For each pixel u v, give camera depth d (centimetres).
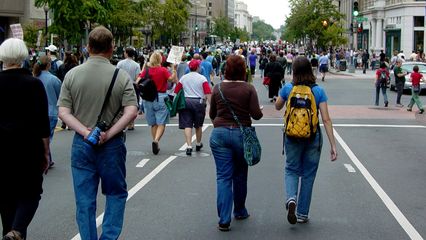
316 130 773
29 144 615
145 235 754
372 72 5853
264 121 2069
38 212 869
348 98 2988
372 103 2739
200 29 14812
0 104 613
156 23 7006
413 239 748
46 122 627
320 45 7031
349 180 1109
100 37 617
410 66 3441
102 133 592
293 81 785
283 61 3281
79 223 608
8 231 634
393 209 896
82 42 3828
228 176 771
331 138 784
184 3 7925
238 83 773
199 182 1077
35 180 621
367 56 5978
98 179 623
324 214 862
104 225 618
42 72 1188
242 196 813
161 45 7319
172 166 1235
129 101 611
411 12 6319
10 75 617
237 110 765
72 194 986
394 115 2261
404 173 1183
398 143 1586
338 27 7019
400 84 2603
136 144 1541
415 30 6347
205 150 1441
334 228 791
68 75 618
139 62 2327
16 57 619
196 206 904
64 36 3488
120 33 4916
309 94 768
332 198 962
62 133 1747
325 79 4656
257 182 1079
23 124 612
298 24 7394
